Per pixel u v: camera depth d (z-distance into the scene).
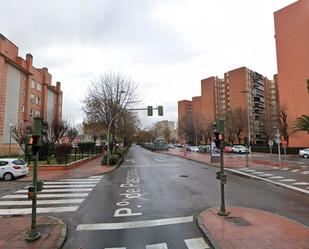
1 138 38.03
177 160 35.97
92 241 6.76
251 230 7.19
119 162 30.20
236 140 81.25
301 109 51.34
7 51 39.53
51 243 6.39
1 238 6.74
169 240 6.76
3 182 17.06
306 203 10.93
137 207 10.16
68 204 10.79
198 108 111.94
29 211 9.80
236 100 87.38
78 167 25.34
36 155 6.80
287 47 54.34
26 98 46.03
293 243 6.27
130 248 6.28
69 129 53.28
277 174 20.84
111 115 36.06
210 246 6.34
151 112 27.12
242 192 13.30
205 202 10.94
